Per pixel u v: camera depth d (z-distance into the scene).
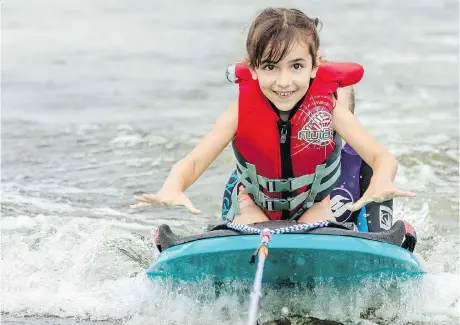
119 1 17.86
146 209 6.44
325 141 4.29
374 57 12.38
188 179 4.09
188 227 5.97
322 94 4.25
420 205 6.40
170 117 9.39
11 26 15.73
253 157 4.36
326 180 4.46
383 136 8.38
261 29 3.96
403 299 4.11
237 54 12.67
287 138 4.27
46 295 4.52
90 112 9.81
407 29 14.48
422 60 12.18
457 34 14.02
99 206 6.49
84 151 8.20
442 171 7.31
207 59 12.64
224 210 4.91
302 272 3.94
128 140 8.53
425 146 8.01
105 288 4.62
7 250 5.23
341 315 4.05
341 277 4.01
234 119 4.30
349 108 4.99
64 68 12.47
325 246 3.66
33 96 10.76
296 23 3.98
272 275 3.98
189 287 4.14
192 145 8.25
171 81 11.34
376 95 10.27
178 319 4.07
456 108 9.61
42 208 6.39
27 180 7.23
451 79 11.06
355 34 13.99
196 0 17.52
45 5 17.52
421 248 5.41
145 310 4.23
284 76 4.01
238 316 4.05
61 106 10.18
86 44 14.16
